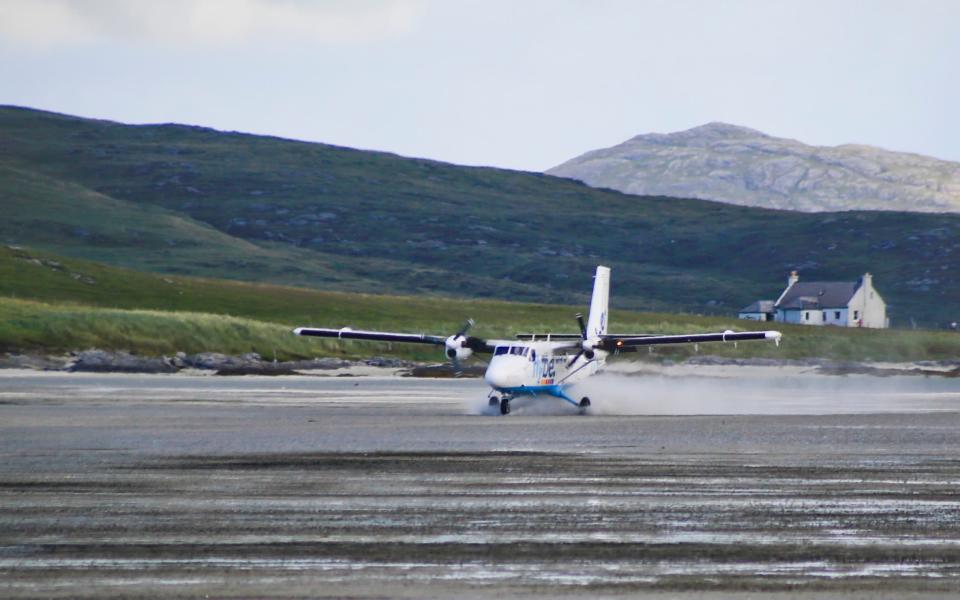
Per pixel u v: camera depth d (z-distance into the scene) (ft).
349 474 326.85
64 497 282.56
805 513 262.26
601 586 196.34
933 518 255.91
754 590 193.16
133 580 199.72
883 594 190.49
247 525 247.70
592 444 416.46
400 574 204.64
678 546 226.99
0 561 212.84
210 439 426.51
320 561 214.28
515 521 253.03
